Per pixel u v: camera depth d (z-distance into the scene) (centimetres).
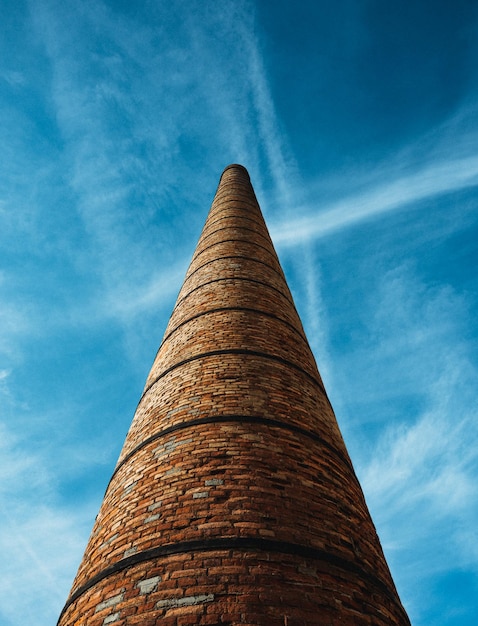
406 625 392
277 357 632
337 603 338
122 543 392
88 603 362
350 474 527
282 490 417
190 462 443
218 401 523
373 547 439
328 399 686
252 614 307
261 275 886
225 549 350
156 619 310
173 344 714
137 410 660
